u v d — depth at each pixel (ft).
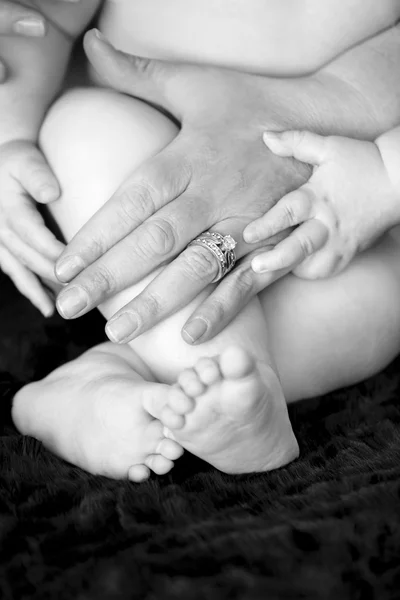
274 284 1.86
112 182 1.82
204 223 1.78
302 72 2.07
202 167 1.83
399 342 1.99
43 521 1.52
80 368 1.82
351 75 2.04
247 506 1.54
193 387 1.51
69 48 2.06
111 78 1.97
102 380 1.73
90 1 2.04
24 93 1.98
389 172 1.86
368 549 1.42
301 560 1.40
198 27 2.02
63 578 1.40
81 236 1.75
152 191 1.77
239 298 1.73
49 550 1.45
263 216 1.79
